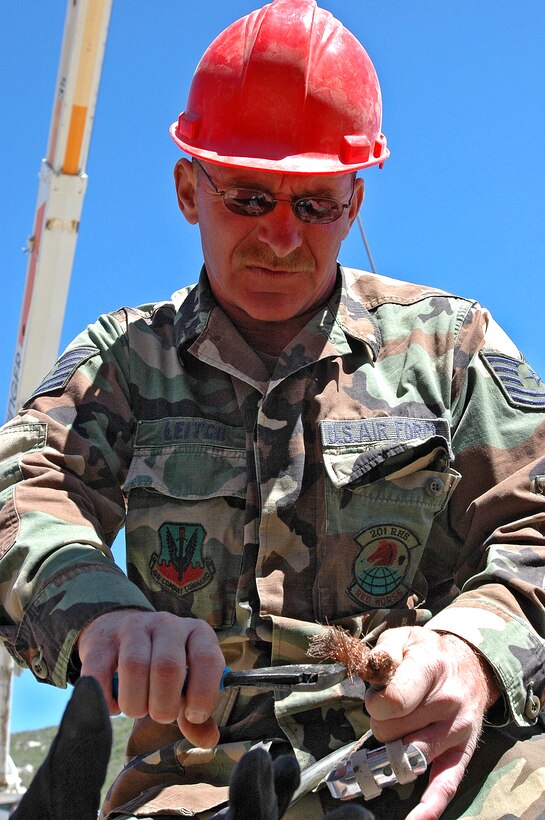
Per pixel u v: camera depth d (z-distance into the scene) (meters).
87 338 2.28
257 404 2.16
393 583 2.06
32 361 5.05
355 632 2.01
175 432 2.16
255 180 2.12
